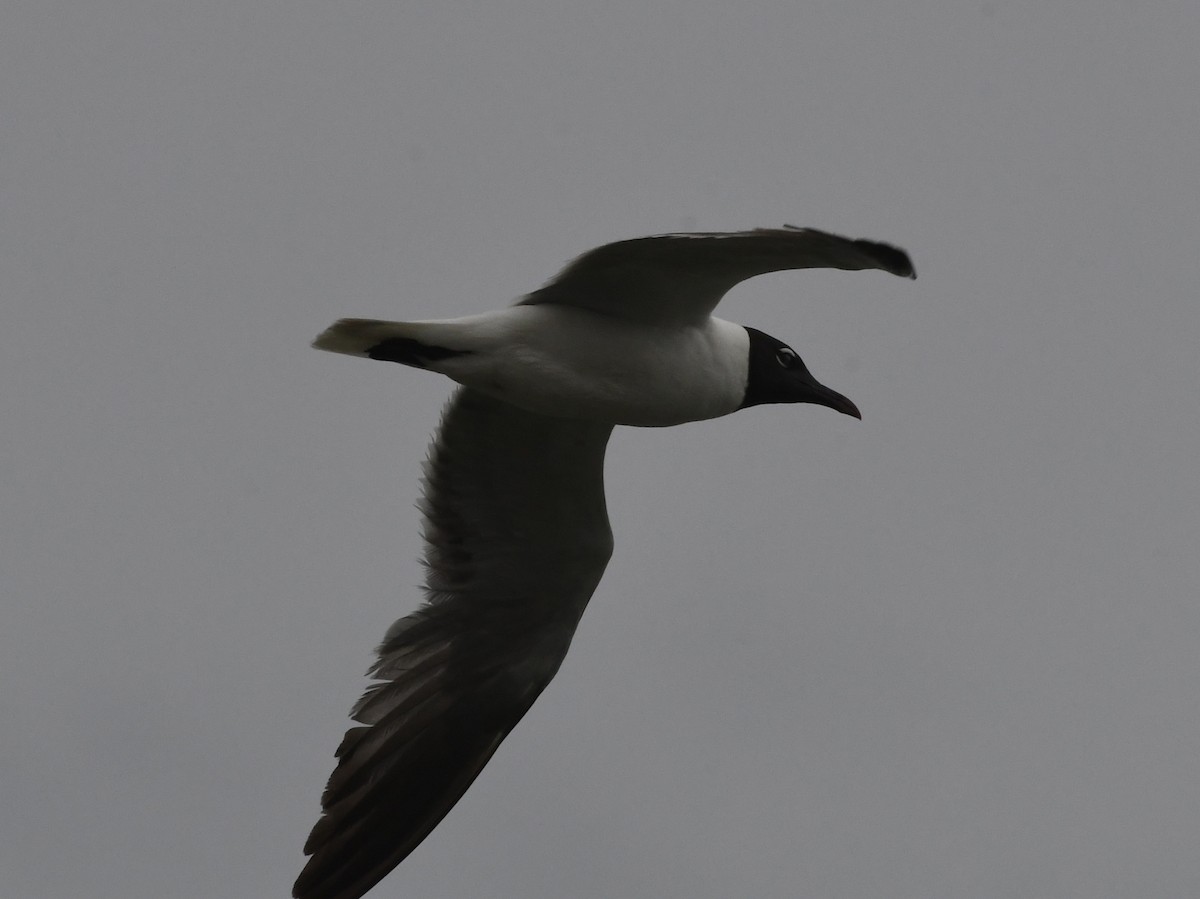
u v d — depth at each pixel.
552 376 11.75
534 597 13.98
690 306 11.79
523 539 13.80
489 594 13.95
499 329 11.59
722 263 10.93
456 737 13.69
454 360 11.68
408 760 13.52
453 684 13.78
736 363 12.59
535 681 13.95
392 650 13.73
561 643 14.04
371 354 11.71
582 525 13.62
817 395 13.02
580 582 13.92
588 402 11.97
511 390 11.86
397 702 13.62
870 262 9.58
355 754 13.39
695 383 12.18
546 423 13.02
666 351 11.91
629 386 11.91
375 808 13.32
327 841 13.07
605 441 13.09
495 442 13.32
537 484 13.46
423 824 13.41
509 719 13.82
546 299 11.73
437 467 13.60
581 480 13.36
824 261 10.18
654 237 9.77
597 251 10.78
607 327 11.76
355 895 13.02
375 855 13.18
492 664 13.88
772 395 12.96
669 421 12.36
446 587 13.88
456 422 13.32
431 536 13.84
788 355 13.02
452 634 13.87
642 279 11.36
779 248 10.01
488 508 13.73
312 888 12.95
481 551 13.88
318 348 11.64
